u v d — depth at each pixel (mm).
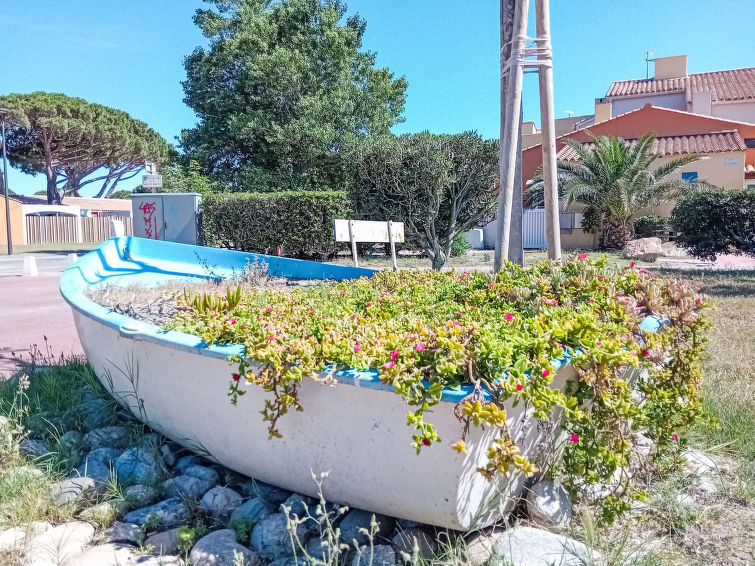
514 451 2242
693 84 35656
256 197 17500
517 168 5137
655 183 20969
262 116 23844
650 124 27469
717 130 26594
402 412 2461
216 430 3207
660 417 3221
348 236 8219
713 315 7656
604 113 30750
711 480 3273
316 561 2270
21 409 4047
